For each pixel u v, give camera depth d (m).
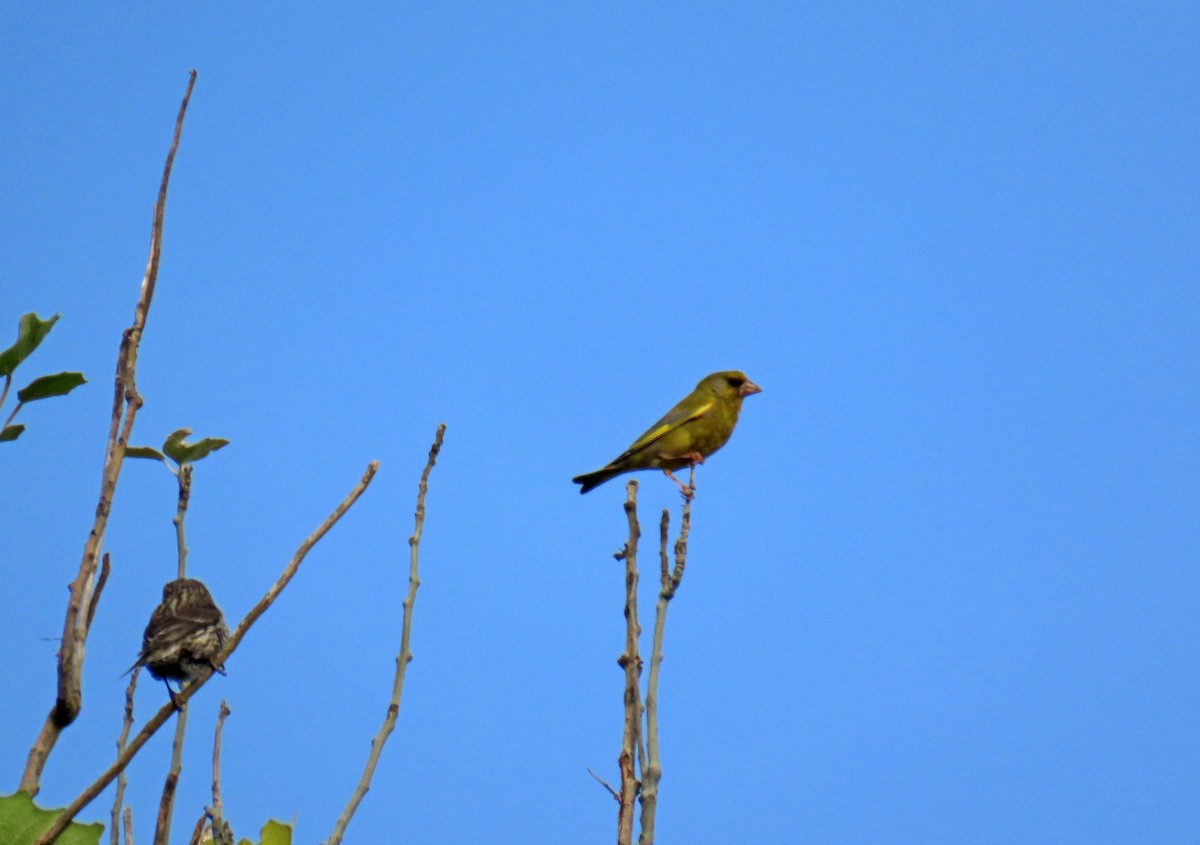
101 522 7.07
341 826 7.32
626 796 7.29
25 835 6.45
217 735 8.12
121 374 7.26
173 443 9.11
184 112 7.85
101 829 6.87
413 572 8.33
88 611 7.20
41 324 7.04
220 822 7.55
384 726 7.79
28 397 7.02
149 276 7.48
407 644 8.10
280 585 7.19
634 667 7.76
